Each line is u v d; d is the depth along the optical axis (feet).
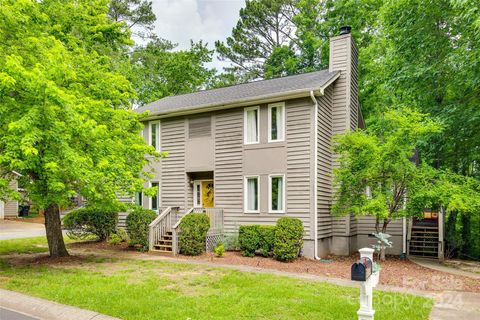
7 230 66.64
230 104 46.34
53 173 29.35
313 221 41.14
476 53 39.50
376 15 72.02
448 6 42.60
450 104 46.11
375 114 69.62
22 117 27.73
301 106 43.01
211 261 36.94
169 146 53.31
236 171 46.78
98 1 43.68
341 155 42.57
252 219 45.11
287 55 105.91
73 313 20.03
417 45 46.34
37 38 32.83
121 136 39.01
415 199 36.52
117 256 39.73
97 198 32.81
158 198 53.88
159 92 98.27
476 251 48.70
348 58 48.29
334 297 22.84
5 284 26.07
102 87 38.27
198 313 19.58
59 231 38.96
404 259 42.57
